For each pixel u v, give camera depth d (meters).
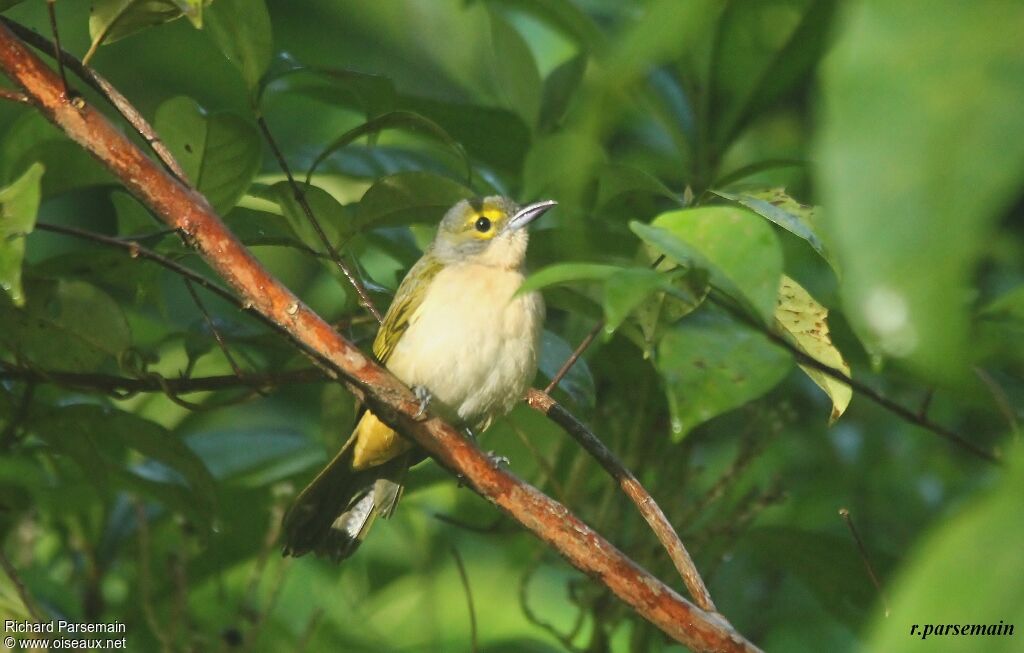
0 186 8.80
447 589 12.80
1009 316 4.57
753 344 4.68
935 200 2.42
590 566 6.73
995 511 2.67
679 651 11.87
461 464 6.86
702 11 2.91
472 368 9.20
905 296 2.43
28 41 6.90
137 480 8.72
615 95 3.13
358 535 9.41
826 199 2.50
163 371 10.58
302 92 10.20
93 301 7.95
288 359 8.86
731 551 9.47
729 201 7.05
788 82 9.80
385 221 8.27
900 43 2.52
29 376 7.92
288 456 10.34
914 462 11.77
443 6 14.98
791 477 12.09
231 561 10.41
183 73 14.48
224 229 6.48
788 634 12.05
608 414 9.62
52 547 11.76
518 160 10.05
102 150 6.34
